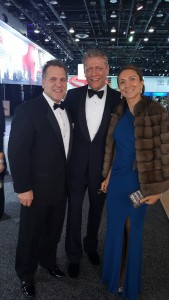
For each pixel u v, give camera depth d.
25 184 1.75
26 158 1.73
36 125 1.73
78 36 11.50
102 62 2.04
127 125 1.84
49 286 2.08
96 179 2.15
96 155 2.11
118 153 1.91
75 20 10.00
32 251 1.97
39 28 10.48
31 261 1.98
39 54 10.55
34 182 1.82
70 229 2.21
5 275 2.18
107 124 2.08
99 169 2.13
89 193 2.22
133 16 9.28
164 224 3.09
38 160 1.79
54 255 2.17
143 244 2.67
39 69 10.54
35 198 1.84
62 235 2.79
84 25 10.71
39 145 1.77
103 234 2.83
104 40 13.38
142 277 2.20
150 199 1.76
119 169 1.89
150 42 13.50
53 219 2.03
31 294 1.94
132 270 1.89
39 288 2.05
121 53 16.62
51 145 1.79
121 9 8.43
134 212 1.85
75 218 2.19
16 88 12.56
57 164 1.85
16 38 7.77
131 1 8.19
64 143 1.92
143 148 1.71
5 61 6.93
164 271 2.28
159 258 2.45
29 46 9.15
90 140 2.09
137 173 1.81
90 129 2.09
